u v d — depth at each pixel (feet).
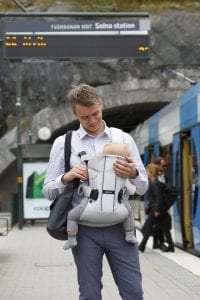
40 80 118.11
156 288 34.40
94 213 17.10
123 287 17.51
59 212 17.40
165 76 115.65
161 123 66.33
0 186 126.52
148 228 53.67
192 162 50.42
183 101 54.54
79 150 17.62
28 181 94.79
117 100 116.88
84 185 17.30
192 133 50.42
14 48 67.97
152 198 53.06
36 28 68.13
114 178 17.02
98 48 68.28
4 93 119.24
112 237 17.49
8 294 33.32
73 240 17.26
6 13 62.54
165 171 61.98
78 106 17.29
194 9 115.55
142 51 68.28
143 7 116.78
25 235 77.97
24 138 118.42
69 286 35.96
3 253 55.57
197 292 32.91
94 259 17.46
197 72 114.73
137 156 17.97
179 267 43.52
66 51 68.18
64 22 68.33
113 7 118.42
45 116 117.91
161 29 115.44
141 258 49.14
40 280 38.63
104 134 17.81
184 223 53.93
